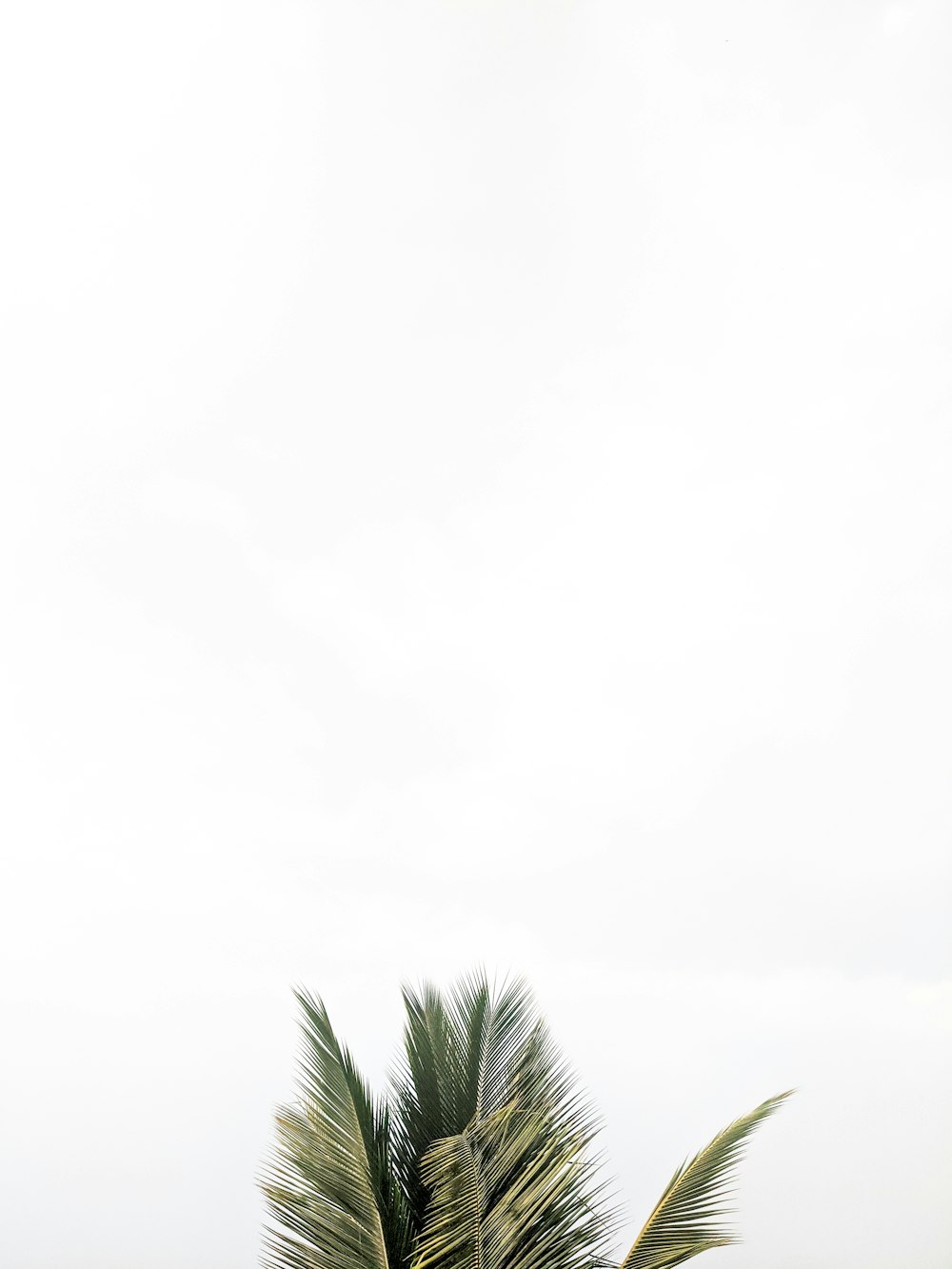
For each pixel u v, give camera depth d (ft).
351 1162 5.71
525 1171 6.10
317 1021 6.31
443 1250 5.42
